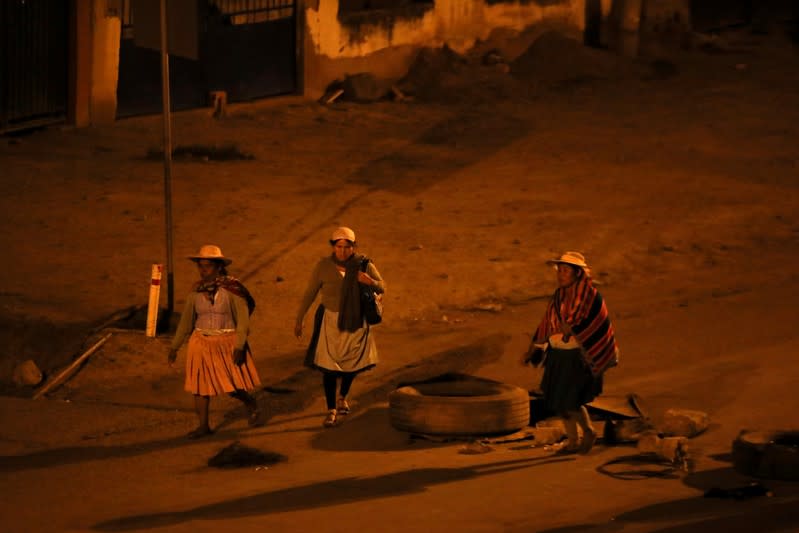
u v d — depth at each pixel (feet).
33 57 150.00
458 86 197.77
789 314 93.50
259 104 180.65
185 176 136.26
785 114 185.26
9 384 79.71
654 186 139.64
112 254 104.47
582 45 220.64
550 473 59.93
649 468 60.44
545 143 162.71
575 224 121.80
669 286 104.47
